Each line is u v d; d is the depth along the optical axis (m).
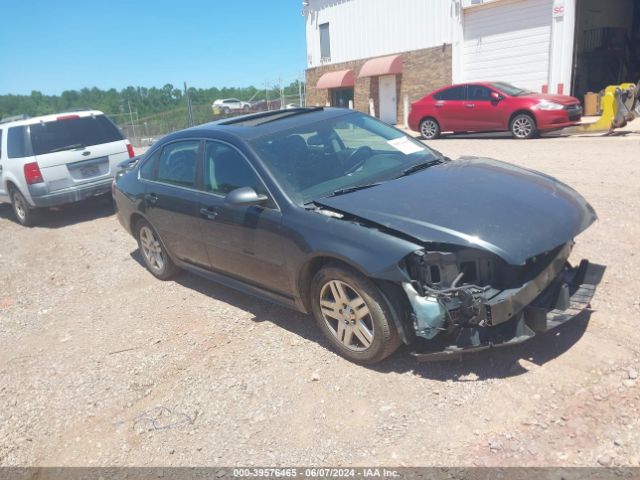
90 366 4.09
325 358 3.73
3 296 5.92
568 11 16.95
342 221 3.45
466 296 3.00
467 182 3.76
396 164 4.29
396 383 3.32
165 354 4.10
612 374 3.12
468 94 14.77
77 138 8.91
